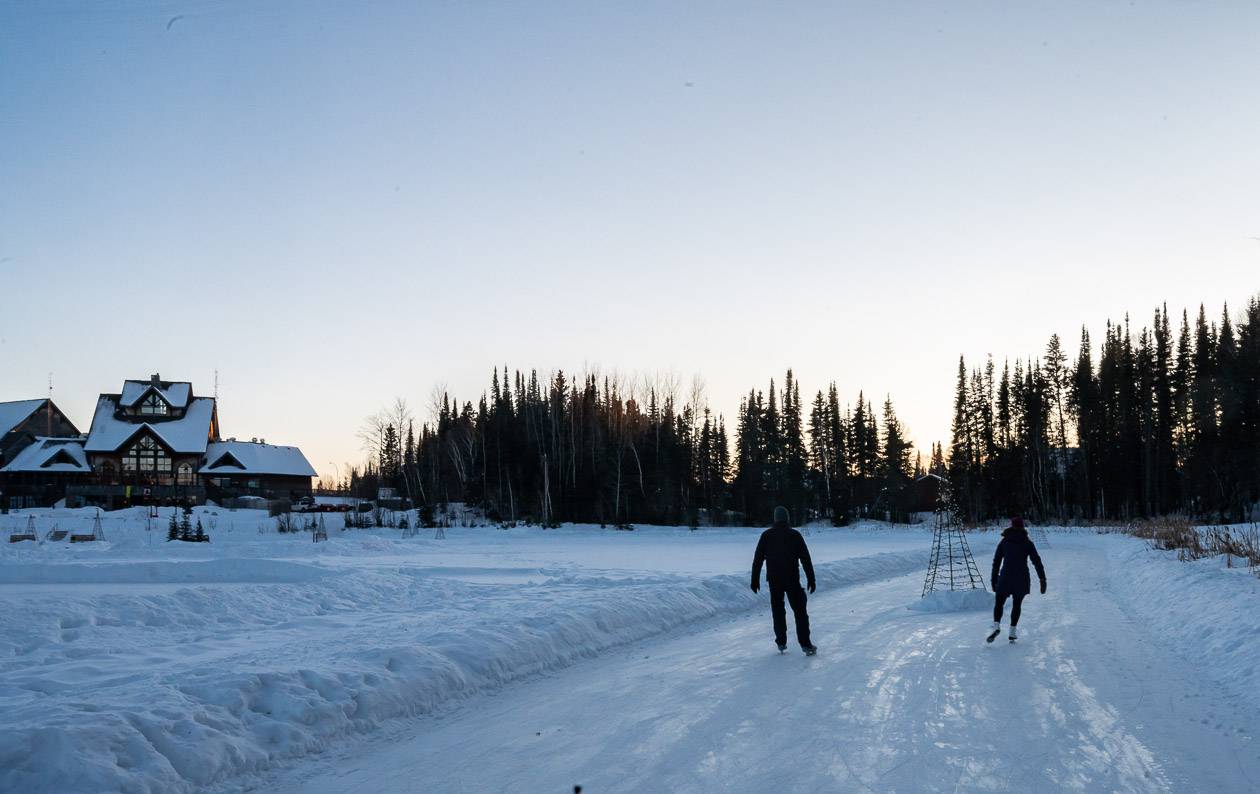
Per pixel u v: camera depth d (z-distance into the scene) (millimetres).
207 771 5789
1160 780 5691
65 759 5402
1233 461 62094
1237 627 10562
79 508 61062
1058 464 80562
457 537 55406
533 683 9062
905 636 12062
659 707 7859
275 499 75500
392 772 6094
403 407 86938
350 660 8336
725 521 76188
